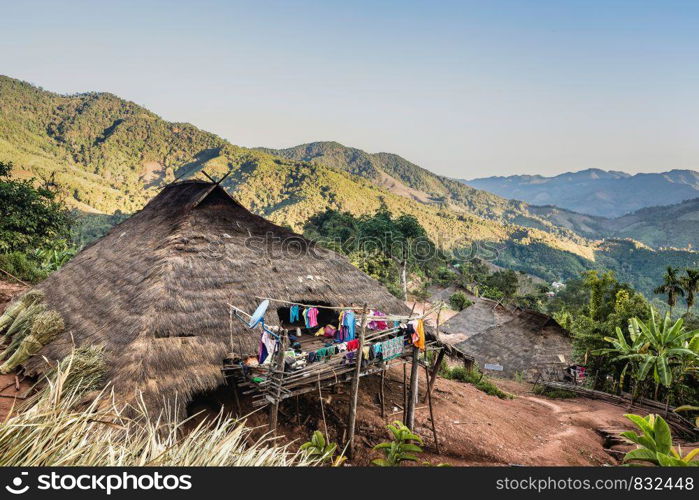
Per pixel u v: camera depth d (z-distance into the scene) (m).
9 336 10.27
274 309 9.97
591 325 22.78
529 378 23.58
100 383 7.18
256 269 10.73
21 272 20.67
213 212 11.86
